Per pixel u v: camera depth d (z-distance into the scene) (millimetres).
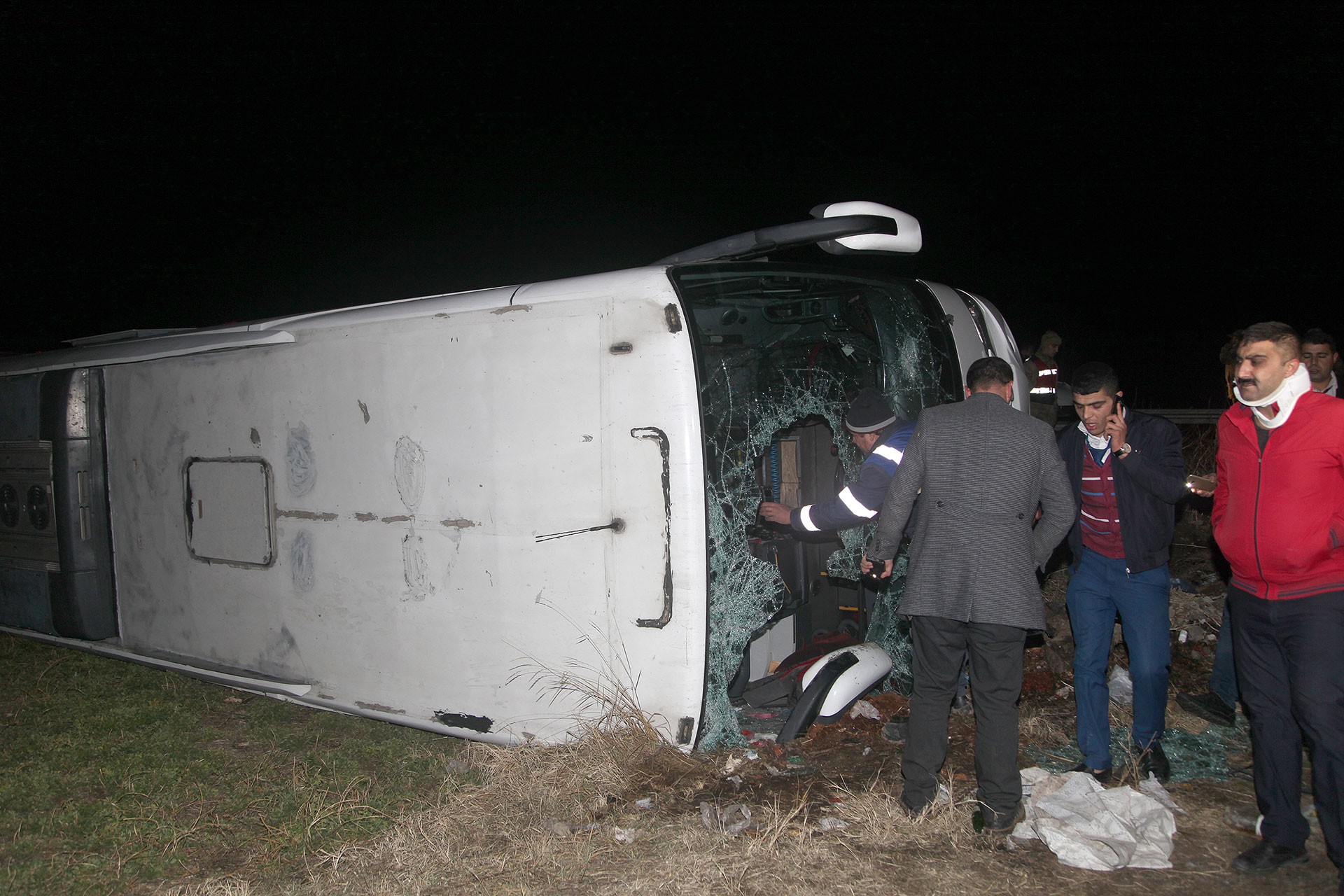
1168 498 3277
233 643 4762
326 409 4301
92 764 4137
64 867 3238
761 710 4098
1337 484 2662
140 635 5250
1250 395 2746
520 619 3764
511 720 3836
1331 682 2674
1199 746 3760
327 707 4391
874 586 4316
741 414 3592
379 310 4219
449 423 3908
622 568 3508
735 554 3553
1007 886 2812
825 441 4430
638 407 3441
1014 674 3047
